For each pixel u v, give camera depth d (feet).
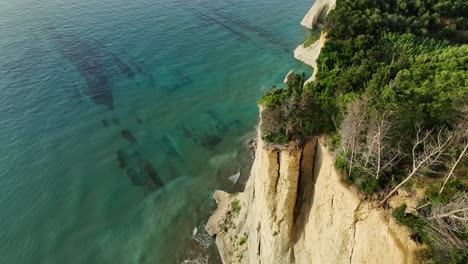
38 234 119.03
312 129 81.41
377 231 63.62
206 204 131.85
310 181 82.99
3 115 164.14
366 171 67.92
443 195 59.62
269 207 84.38
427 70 111.34
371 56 135.74
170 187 138.62
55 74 196.75
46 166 142.31
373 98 84.23
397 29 170.19
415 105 79.30
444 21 178.50
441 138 64.13
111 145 155.43
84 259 113.50
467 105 70.90
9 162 141.79
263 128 86.84
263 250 92.02
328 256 74.79
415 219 59.21
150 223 125.39
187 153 153.58
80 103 176.76
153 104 180.34
